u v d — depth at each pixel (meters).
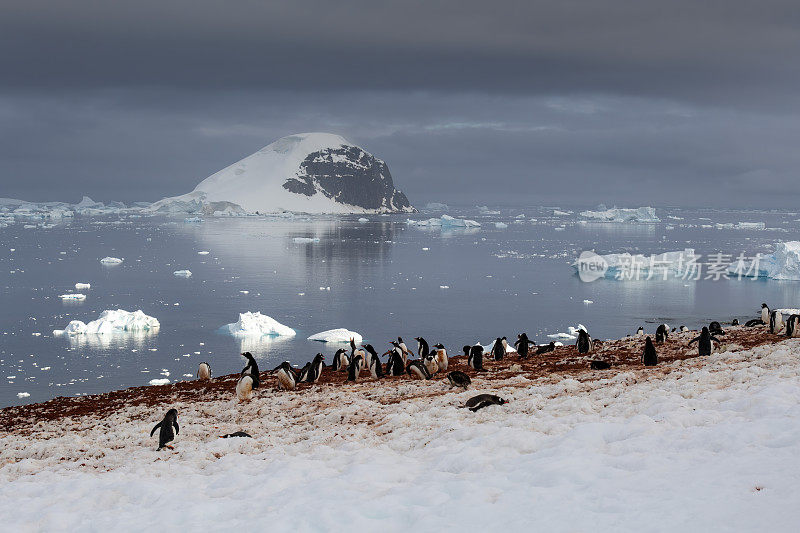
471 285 110.06
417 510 8.05
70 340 65.81
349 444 12.82
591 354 25.98
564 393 16.61
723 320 79.06
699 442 9.59
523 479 8.95
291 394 21.36
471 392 17.70
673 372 17.88
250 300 93.06
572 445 10.34
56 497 10.39
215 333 70.00
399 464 10.83
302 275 121.50
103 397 26.02
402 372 23.91
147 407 22.22
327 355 59.78
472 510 7.80
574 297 97.69
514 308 88.31
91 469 13.52
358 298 95.88
